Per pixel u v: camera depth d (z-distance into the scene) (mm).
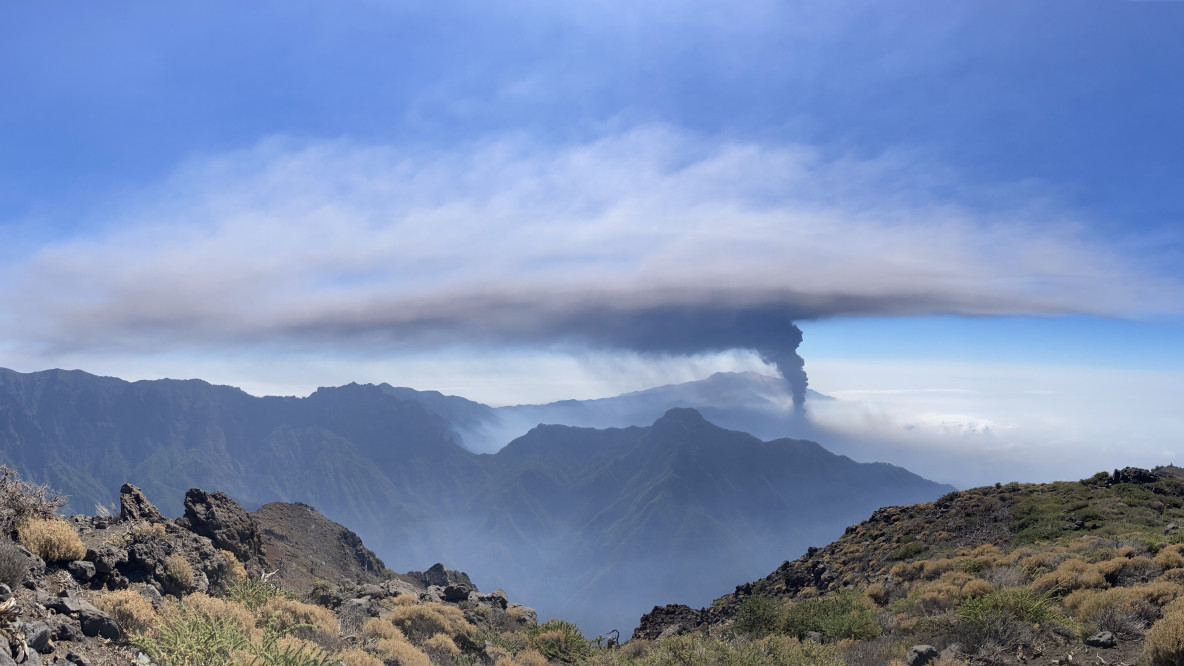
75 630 9891
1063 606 18219
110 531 17219
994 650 16078
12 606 8781
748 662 18859
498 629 24922
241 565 20031
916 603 21969
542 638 24219
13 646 8164
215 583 17609
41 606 10102
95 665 9195
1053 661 15031
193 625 10602
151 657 10086
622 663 22062
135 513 20562
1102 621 15930
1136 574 19406
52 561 12961
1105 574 20078
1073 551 25078
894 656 17781
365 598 23875
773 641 20641
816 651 19281
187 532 18781
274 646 10586
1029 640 16203
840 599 25812
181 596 15391
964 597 20969
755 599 26031
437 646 18844
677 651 20078
